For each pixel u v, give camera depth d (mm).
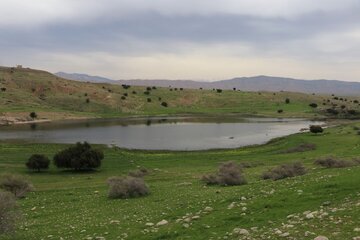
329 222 15062
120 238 18188
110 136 124438
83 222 23812
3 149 87188
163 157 80312
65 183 49875
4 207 21375
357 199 18641
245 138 119750
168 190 35938
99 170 63125
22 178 41625
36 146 93625
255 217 18531
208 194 29453
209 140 115438
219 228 17719
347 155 60812
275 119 196125
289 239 13742
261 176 39969
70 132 135375
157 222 20984
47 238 20250
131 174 51906
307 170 40594
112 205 29812
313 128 113375
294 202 20188
